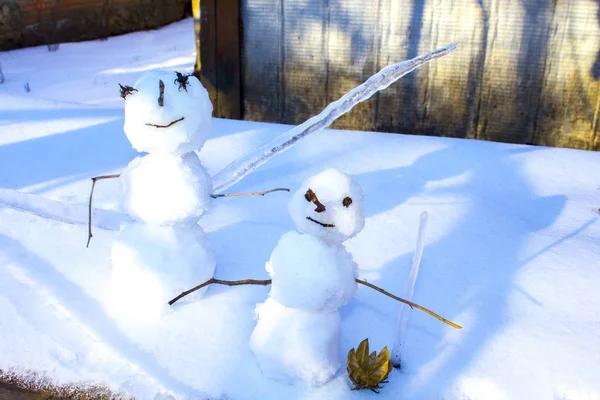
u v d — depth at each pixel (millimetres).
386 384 1022
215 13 2180
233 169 1139
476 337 1107
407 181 1619
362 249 1329
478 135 2180
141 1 5023
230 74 2262
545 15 1977
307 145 1813
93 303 1165
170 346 1083
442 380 1031
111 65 3949
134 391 1007
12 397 1009
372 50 2143
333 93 2232
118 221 1376
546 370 1045
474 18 2029
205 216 1430
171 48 4488
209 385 1019
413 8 2061
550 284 1235
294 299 960
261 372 1035
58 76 3627
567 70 2020
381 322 1134
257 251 1315
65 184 1554
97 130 1901
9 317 1123
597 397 1005
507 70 2066
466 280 1245
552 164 1740
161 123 1028
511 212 1490
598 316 1158
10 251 1280
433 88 2146
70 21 4578
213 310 1155
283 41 2193
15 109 2072
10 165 1642
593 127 2062
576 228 1429
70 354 1062
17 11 4277
